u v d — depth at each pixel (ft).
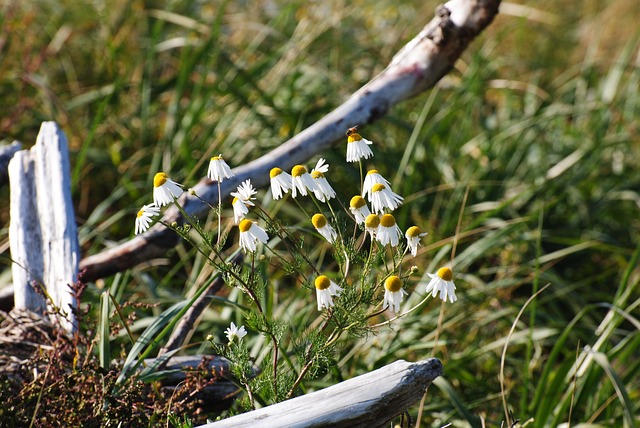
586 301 7.78
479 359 6.52
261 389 4.88
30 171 5.80
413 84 6.07
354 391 4.48
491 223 7.93
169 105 8.93
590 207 8.86
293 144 5.99
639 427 5.76
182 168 7.96
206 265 6.04
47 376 4.87
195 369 5.21
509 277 7.17
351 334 4.67
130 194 7.90
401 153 8.76
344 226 4.66
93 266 5.85
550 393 5.68
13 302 5.85
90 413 4.83
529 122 8.79
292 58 8.84
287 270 4.72
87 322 5.18
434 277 4.56
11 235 5.68
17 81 8.70
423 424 5.90
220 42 8.93
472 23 5.93
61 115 8.59
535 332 6.32
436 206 8.01
